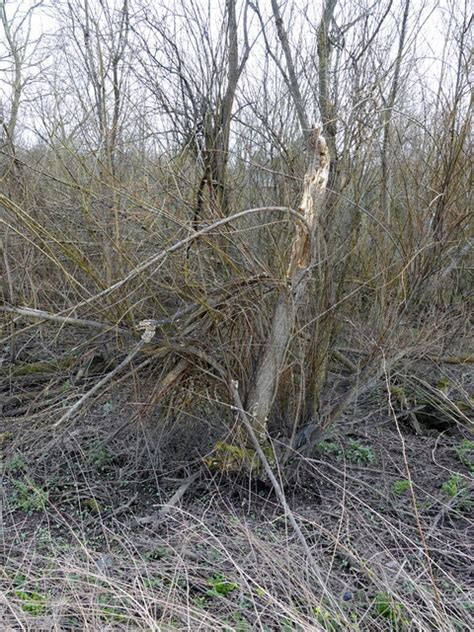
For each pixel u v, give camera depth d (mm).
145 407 4203
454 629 2887
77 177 4512
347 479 4434
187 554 3443
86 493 4145
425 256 4410
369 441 5105
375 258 4586
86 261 4137
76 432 4586
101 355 4965
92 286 4512
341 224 4418
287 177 4156
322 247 4230
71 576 3209
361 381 4484
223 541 3598
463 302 5426
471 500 4277
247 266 4027
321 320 4309
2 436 4559
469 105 4488
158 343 3906
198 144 4781
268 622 2982
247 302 3980
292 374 4266
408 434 5355
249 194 4570
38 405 4547
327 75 4480
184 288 4047
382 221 4523
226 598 3141
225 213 4316
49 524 3826
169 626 2758
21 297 4762
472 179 4652
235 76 4863
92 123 4750
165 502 4051
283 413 4352
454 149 4504
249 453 4082
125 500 4098
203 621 2783
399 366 5148
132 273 3301
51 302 4680
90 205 4176
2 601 2875
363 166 4348
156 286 4105
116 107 4656
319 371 4387
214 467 4172
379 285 4469
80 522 3857
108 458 4484
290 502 4102
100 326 3789
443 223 4535
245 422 3742
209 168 4062
